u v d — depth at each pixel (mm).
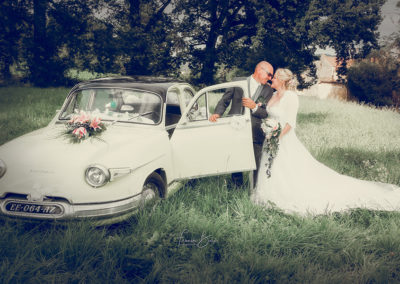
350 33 19234
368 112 15859
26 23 25953
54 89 20453
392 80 27531
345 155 7148
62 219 3125
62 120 4238
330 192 4289
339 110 16547
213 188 4723
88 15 23828
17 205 3184
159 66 23500
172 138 4184
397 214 4062
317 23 18062
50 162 3217
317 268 2990
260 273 2850
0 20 24188
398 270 3027
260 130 4590
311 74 22062
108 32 22344
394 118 13891
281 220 3844
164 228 3426
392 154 7434
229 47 22938
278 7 18734
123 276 2793
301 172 4316
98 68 23312
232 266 2881
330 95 42562
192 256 3059
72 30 23891
